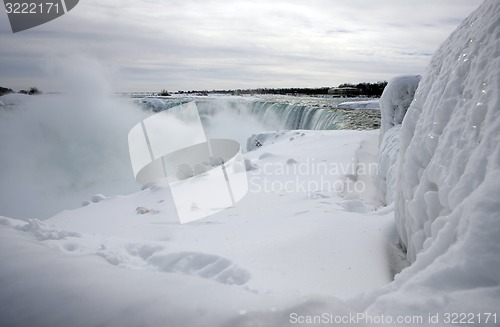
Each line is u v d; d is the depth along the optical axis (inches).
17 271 67.4
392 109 348.5
